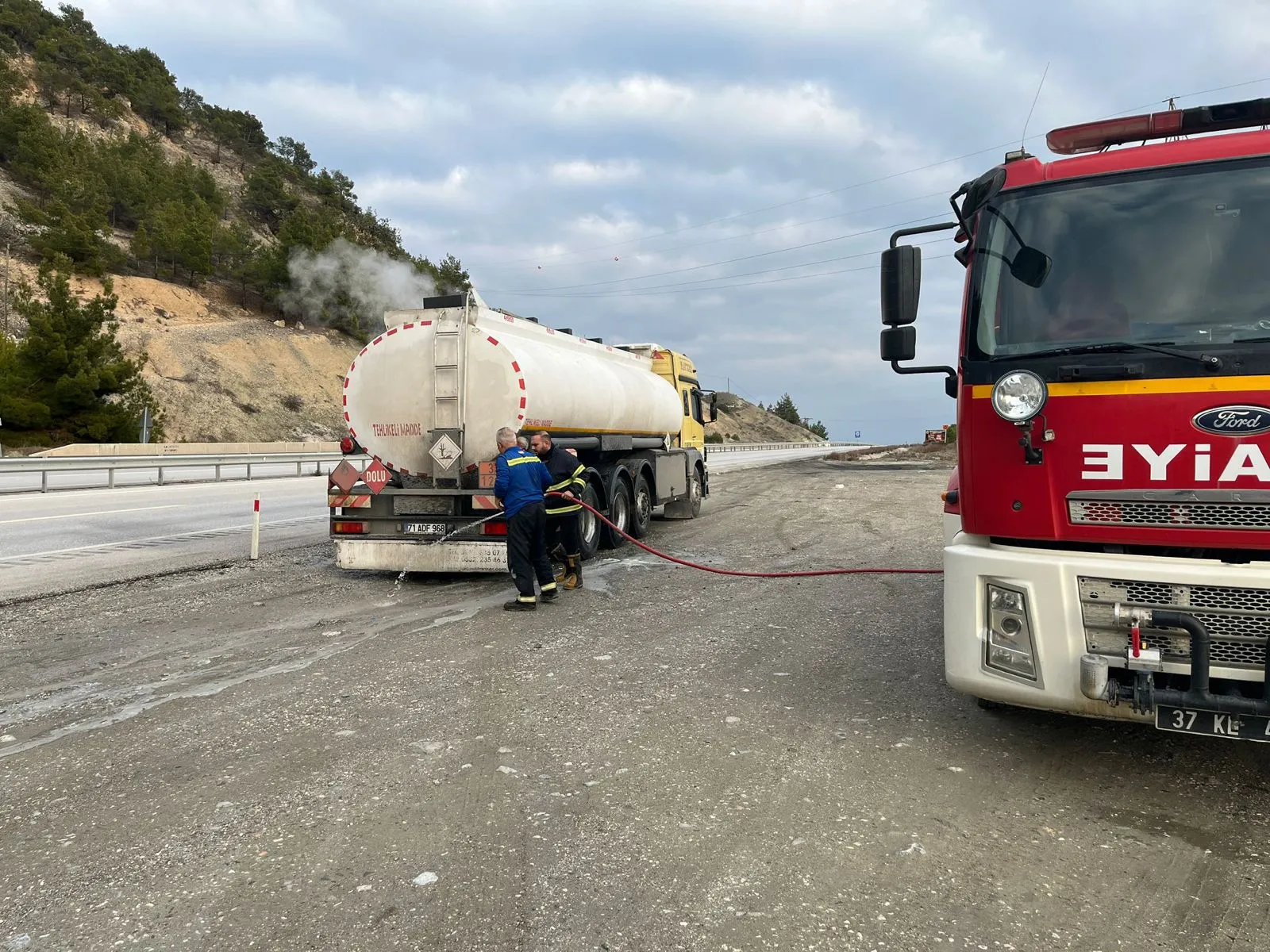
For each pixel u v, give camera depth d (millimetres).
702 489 16656
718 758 4168
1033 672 3680
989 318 3912
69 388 35969
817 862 3137
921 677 5543
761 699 5082
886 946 2609
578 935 2686
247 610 7668
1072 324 3742
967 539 4148
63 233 62094
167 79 137750
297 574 9531
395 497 9172
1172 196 3717
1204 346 3430
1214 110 4098
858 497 19656
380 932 2711
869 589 8562
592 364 11406
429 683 5426
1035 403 3641
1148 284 3658
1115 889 2947
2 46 109375
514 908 2842
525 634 6758
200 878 3061
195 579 9219
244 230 81812
